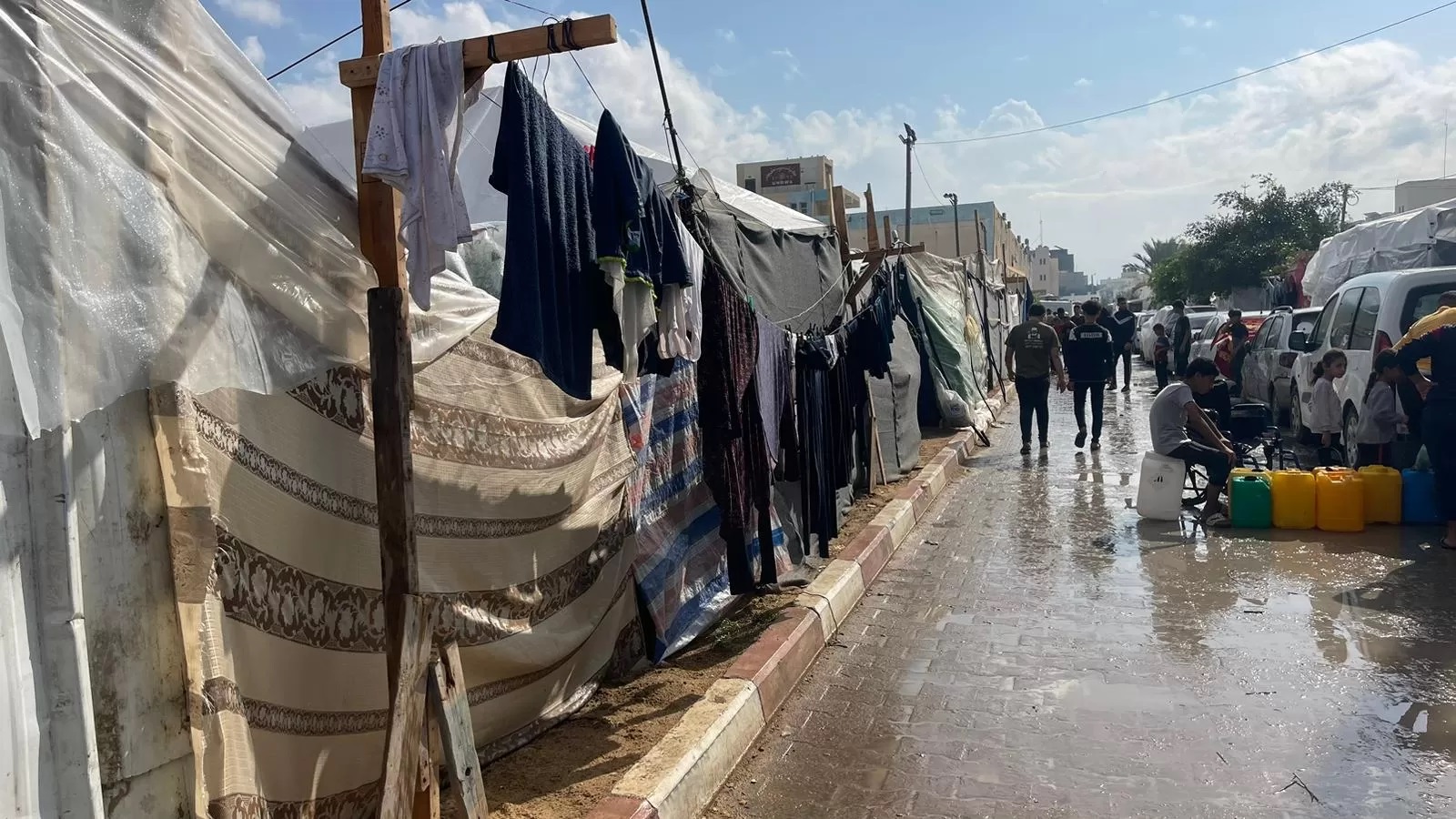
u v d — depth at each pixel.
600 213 3.62
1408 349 7.88
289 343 2.94
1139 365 32.75
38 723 2.14
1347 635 5.83
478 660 4.04
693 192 5.24
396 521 3.00
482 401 4.12
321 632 3.17
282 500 3.00
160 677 2.52
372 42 3.12
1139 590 6.93
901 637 6.18
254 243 2.76
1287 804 3.91
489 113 6.54
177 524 2.58
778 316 6.92
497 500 4.18
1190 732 4.60
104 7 2.39
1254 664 5.41
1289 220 39.28
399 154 2.97
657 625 5.49
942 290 15.87
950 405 14.87
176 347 2.51
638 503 5.57
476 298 4.00
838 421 8.29
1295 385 13.30
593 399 4.99
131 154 2.39
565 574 4.74
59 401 2.15
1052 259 113.75
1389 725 4.59
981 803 4.03
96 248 2.28
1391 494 8.54
